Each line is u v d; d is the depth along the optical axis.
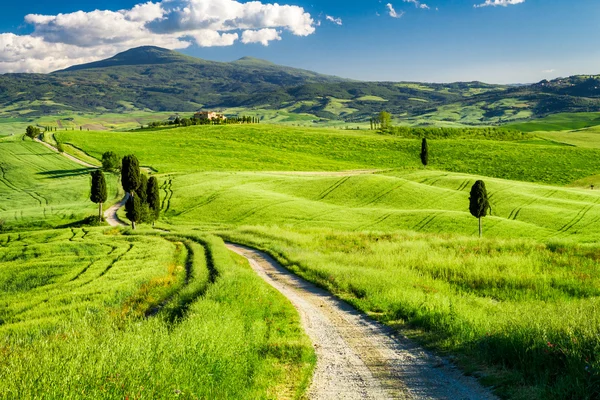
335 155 142.88
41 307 21.41
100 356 8.82
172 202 79.50
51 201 84.00
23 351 10.36
